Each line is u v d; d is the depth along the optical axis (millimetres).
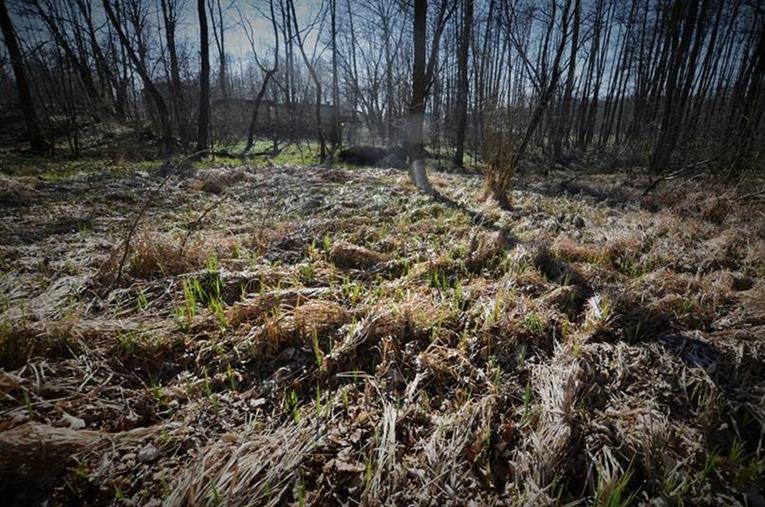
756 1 9703
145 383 1819
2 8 10430
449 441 1554
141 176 6961
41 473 1319
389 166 12773
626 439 1555
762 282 2887
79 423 1532
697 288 2850
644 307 2531
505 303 2525
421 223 4410
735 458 1495
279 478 1372
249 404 1747
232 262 3057
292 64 19547
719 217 5168
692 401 1834
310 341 2145
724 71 16156
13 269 2719
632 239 3902
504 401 1785
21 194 4949
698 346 2154
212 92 22234
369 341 2156
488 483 1425
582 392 1823
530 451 1536
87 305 2334
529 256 3346
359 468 1436
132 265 2816
